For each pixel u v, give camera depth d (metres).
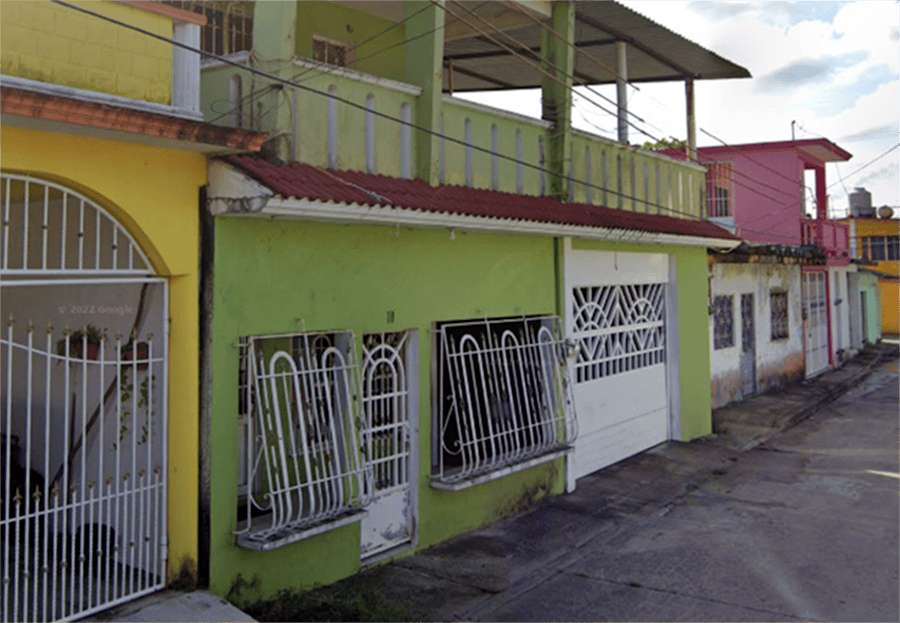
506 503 8.32
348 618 5.62
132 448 5.69
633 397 11.25
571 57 9.12
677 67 12.84
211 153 5.40
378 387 7.06
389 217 6.18
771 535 7.89
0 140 4.39
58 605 5.07
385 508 6.98
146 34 4.77
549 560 7.07
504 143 8.33
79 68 4.69
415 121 7.16
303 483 6.37
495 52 12.40
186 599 5.29
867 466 10.97
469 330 8.41
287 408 6.14
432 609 5.96
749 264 16.75
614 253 10.54
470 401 7.64
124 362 5.27
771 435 13.16
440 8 7.12
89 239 6.02
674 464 10.80
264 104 5.79
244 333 5.68
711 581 6.64
